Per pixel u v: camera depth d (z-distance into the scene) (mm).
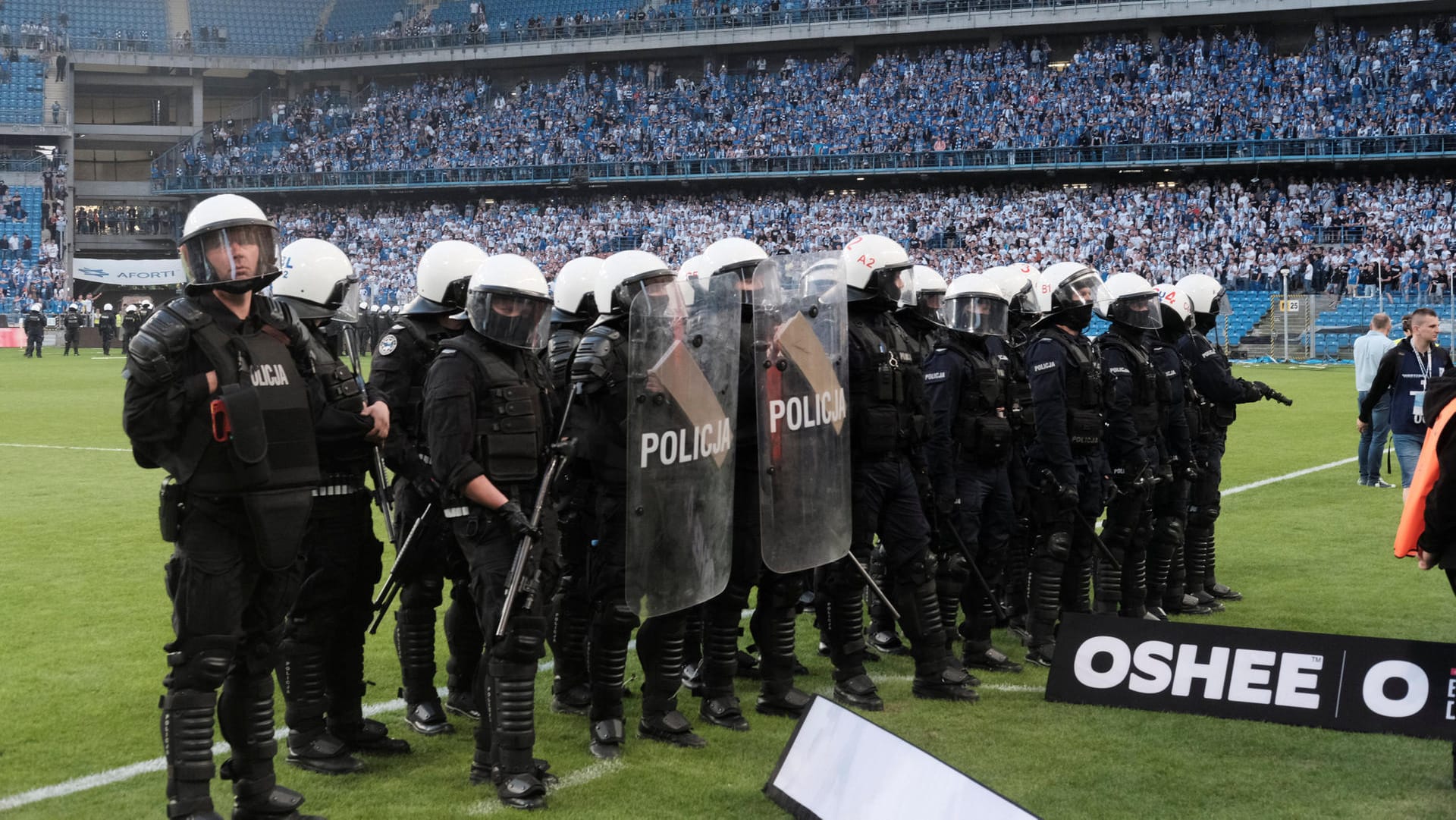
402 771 5535
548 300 5230
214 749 5770
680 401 5648
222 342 4453
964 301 6984
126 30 56781
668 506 5609
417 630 6109
